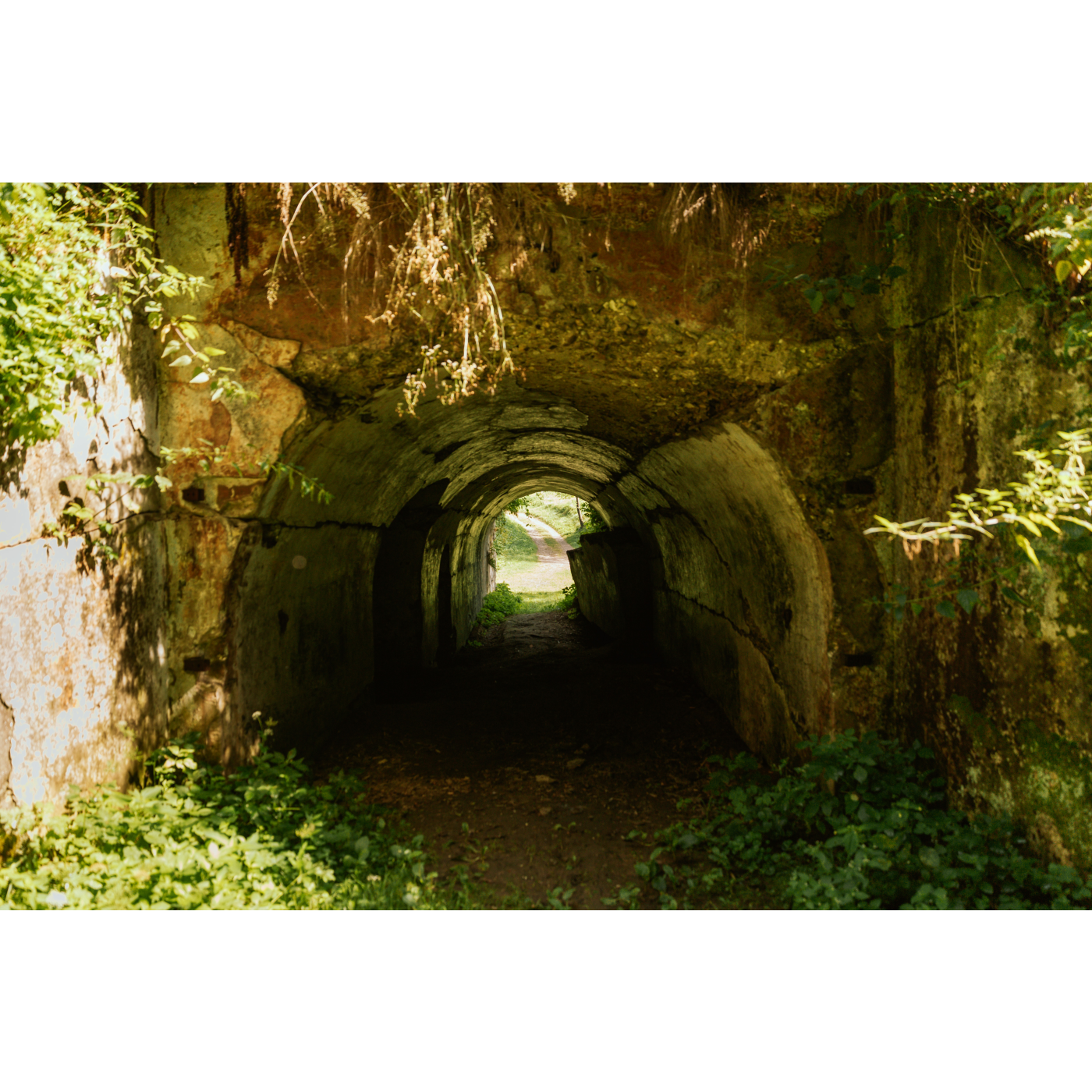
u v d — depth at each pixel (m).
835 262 4.50
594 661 10.30
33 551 3.32
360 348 4.48
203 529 4.59
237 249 4.50
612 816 4.98
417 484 8.24
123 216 3.96
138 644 4.24
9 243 3.06
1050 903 3.21
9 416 3.05
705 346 4.50
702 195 4.25
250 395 4.51
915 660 4.37
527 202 4.26
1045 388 3.35
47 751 3.37
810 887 3.54
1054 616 3.30
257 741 4.98
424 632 9.75
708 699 7.64
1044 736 3.38
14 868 3.05
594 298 4.38
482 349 4.60
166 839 3.53
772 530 5.23
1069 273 3.06
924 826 3.73
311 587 6.04
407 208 4.15
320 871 3.64
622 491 9.60
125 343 4.15
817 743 4.52
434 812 5.04
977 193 3.68
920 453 4.31
